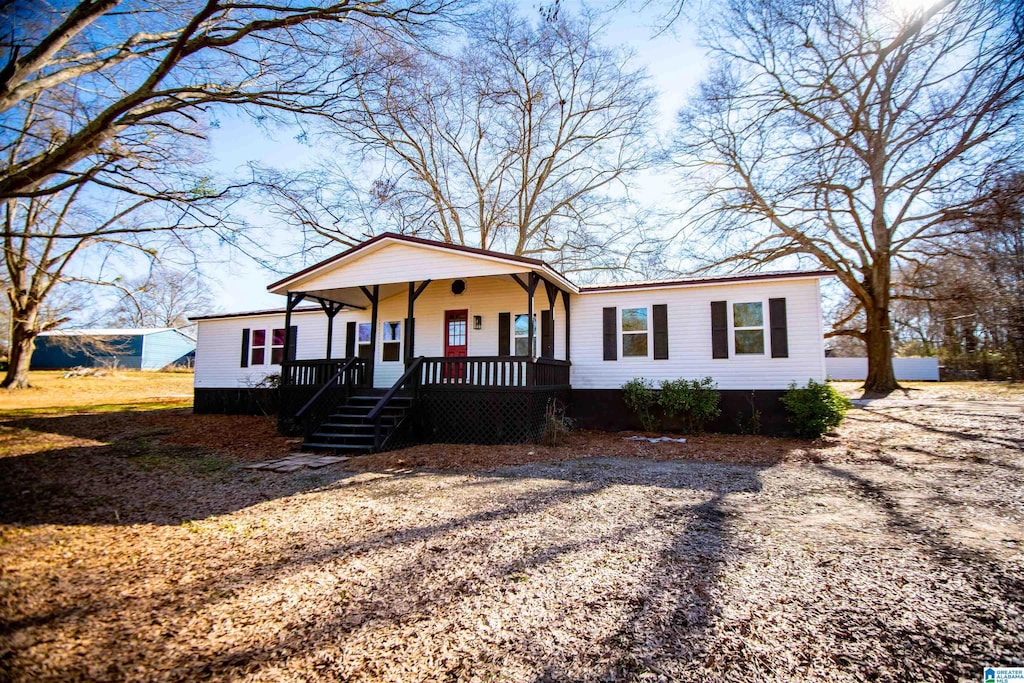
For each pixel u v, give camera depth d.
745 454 8.62
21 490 6.18
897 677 2.40
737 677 2.41
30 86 7.52
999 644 2.67
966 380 27.34
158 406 18.39
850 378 31.64
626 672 2.47
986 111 7.48
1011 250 17.23
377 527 4.79
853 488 6.15
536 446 9.55
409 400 10.36
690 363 11.55
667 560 3.90
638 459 8.30
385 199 20.06
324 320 15.45
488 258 10.16
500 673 2.47
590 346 12.42
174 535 4.57
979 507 5.22
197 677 2.44
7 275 14.32
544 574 3.66
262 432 11.84
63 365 36.19
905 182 16.03
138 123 8.57
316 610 3.14
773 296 11.04
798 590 3.35
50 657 2.59
